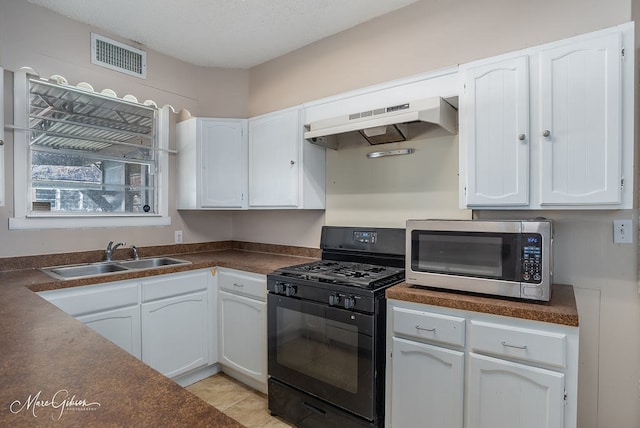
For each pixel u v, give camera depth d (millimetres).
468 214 2039
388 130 2139
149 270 2232
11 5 2156
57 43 2342
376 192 2408
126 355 909
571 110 1505
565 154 1520
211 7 2285
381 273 1989
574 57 1498
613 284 1667
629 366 1644
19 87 2213
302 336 1961
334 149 2600
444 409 1535
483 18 2021
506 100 1649
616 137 1421
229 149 2832
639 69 1646
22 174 2242
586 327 1721
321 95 2732
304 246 2830
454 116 2021
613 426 1678
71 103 2479
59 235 2396
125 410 645
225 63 3141
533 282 1414
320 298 1863
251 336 2367
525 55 1606
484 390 1439
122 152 2752
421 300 1584
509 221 1470
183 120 3049
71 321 1195
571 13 1760
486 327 1427
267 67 3104
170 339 2357
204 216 3223
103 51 2566
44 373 798
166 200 2969
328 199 2652
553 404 1300
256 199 2742
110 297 2072
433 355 1553
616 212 1662
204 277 2559
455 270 1602
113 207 2717
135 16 2389
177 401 681
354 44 2547
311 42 2779
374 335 1679
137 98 2764
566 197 1517
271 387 2125
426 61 2229
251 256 2893
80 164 2543
